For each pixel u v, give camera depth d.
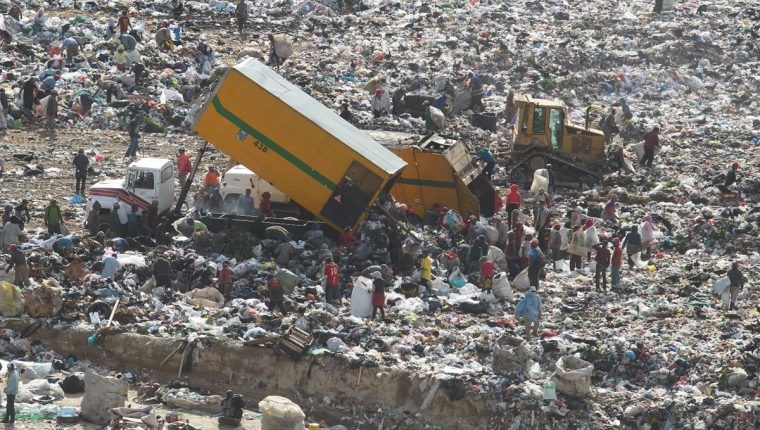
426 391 91.56
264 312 101.50
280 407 86.06
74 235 112.56
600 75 195.62
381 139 135.00
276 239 115.31
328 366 94.00
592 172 149.38
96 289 102.69
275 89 118.56
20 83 158.75
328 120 119.00
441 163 128.38
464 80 183.88
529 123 149.25
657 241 130.50
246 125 117.88
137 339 96.88
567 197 144.62
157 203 117.75
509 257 117.12
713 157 161.25
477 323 104.19
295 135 117.06
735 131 174.25
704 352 97.81
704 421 88.38
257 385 94.69
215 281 106.31
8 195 128.75
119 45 168.88
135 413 85.88
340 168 116.62
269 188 122.88
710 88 197.62
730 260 125.00
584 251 120.25
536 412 88.69
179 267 107.88
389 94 166.88
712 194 146.00
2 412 86.31
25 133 148.75
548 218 126.44
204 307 102.81
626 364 96.50
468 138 160.88
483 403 90.44
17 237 110.19
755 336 100.56
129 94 161.25
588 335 101.25
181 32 192.25
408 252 114.81
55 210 114.56
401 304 106.56
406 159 129.00
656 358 96.62
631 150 164.00
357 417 92.12
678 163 157.25
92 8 199.25
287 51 182.75
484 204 133.50
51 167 138.12
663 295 113.44
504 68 195.50
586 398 90.69
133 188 119.81
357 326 99.44
